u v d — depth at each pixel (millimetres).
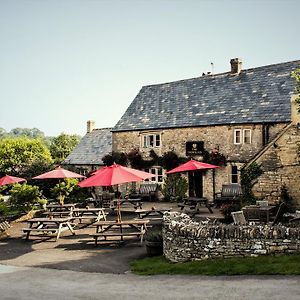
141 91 35844
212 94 30406
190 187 28656
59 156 67000
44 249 14516
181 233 11617
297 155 17609
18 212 22594
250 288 8297
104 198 26203
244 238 10883
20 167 43812
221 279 9305
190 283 9125
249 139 25953
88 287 9281
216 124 27219
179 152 29266
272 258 10359
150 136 31250
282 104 25703
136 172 16516
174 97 32656
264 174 18156
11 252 14148
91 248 14359
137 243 14953
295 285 8320
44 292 8906
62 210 22609
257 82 28750
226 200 24031
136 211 18750
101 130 44344
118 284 9484
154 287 8977
